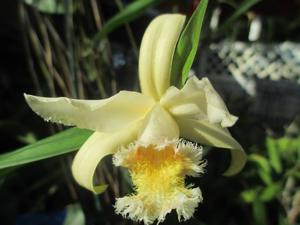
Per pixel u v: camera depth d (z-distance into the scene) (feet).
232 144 0.42
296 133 1.19
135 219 0.40
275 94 2.04
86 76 0.61
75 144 0.39
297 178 0.97
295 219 0.88
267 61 2.09
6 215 0.92
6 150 1.15
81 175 0.41
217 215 1.05
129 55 1.18
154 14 1.14
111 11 1.08
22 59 1.46
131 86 1.12
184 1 0.78
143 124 0.40
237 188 1.09
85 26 0.60
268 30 1.33
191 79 0.36
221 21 0.86
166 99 0.39
